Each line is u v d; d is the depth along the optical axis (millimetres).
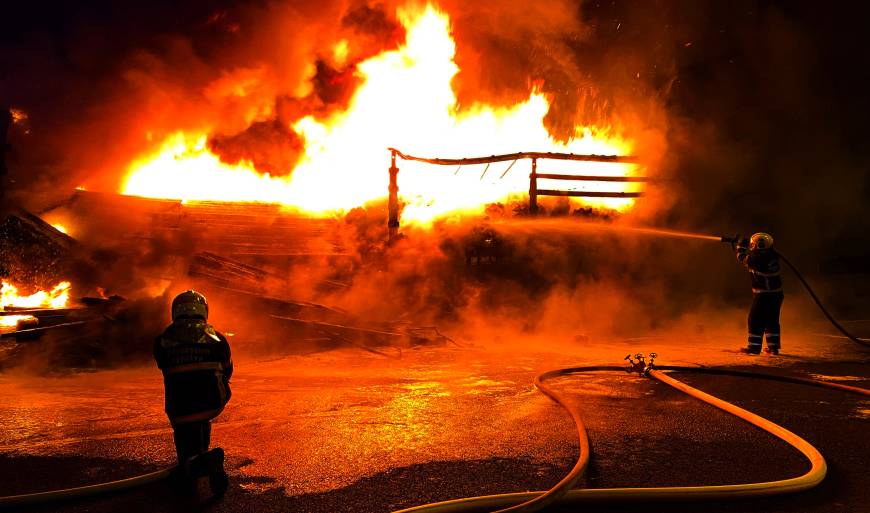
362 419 5883
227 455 4832
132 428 5637
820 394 7070
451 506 3707
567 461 4730
